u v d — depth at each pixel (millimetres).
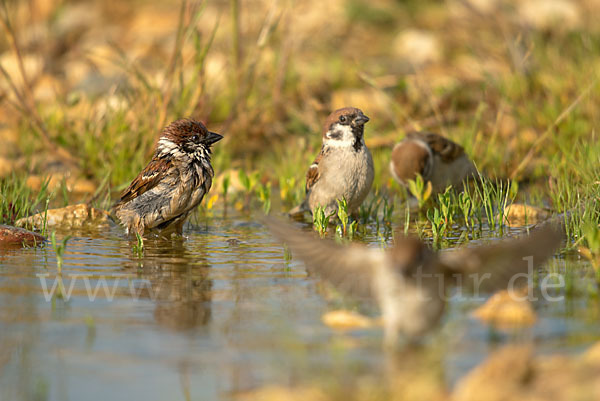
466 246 10984
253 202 15062
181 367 6492
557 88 18438
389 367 6395
